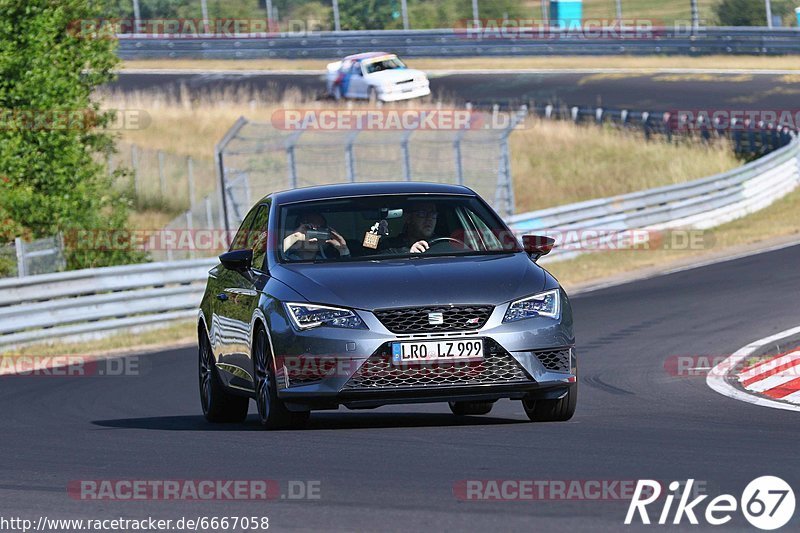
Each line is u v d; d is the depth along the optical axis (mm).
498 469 24500
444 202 34094
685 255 87562
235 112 157875
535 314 30094
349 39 198375
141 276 69375
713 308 60938
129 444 30906
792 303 60406
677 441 27594
